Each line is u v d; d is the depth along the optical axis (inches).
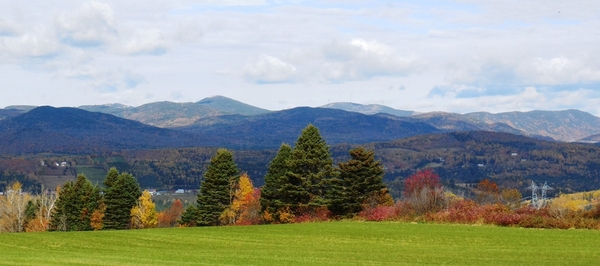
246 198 3444.9
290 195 3137.3
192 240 1941.4
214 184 3484.3
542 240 1753.2
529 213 2263.8
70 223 4010.8
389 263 1317.7
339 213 3083.2
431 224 2325.3
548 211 2228.1
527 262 1320.1
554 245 1643.7
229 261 1342.3
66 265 1192.2
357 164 3097.9
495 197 3582.7
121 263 1256.2
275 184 3344.0
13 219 3873.0
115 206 3826.3
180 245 1813.5
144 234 2130.9
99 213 3831.2
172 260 1353.3
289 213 3100.4
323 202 3085.6
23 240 1921.8
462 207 2522.1
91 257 1409.9
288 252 1562.5
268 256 1456.7
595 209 2154.3
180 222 3941.9
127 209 3860.7
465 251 1549.0
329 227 2325.3
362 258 1416.1
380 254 1504.7
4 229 3846.0
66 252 1608.0
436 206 2615.7
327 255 1483.8
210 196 3467.0
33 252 1598.2
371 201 3031.5
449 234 1959.9
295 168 3164.4
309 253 1534.2
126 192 3860.7
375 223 2471.7
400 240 1865.2
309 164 3139.8
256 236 2058.3
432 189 2844.5
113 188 3833.7
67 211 4025.6
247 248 1711.4
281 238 1989.4
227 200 3496.6
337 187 3090.6
